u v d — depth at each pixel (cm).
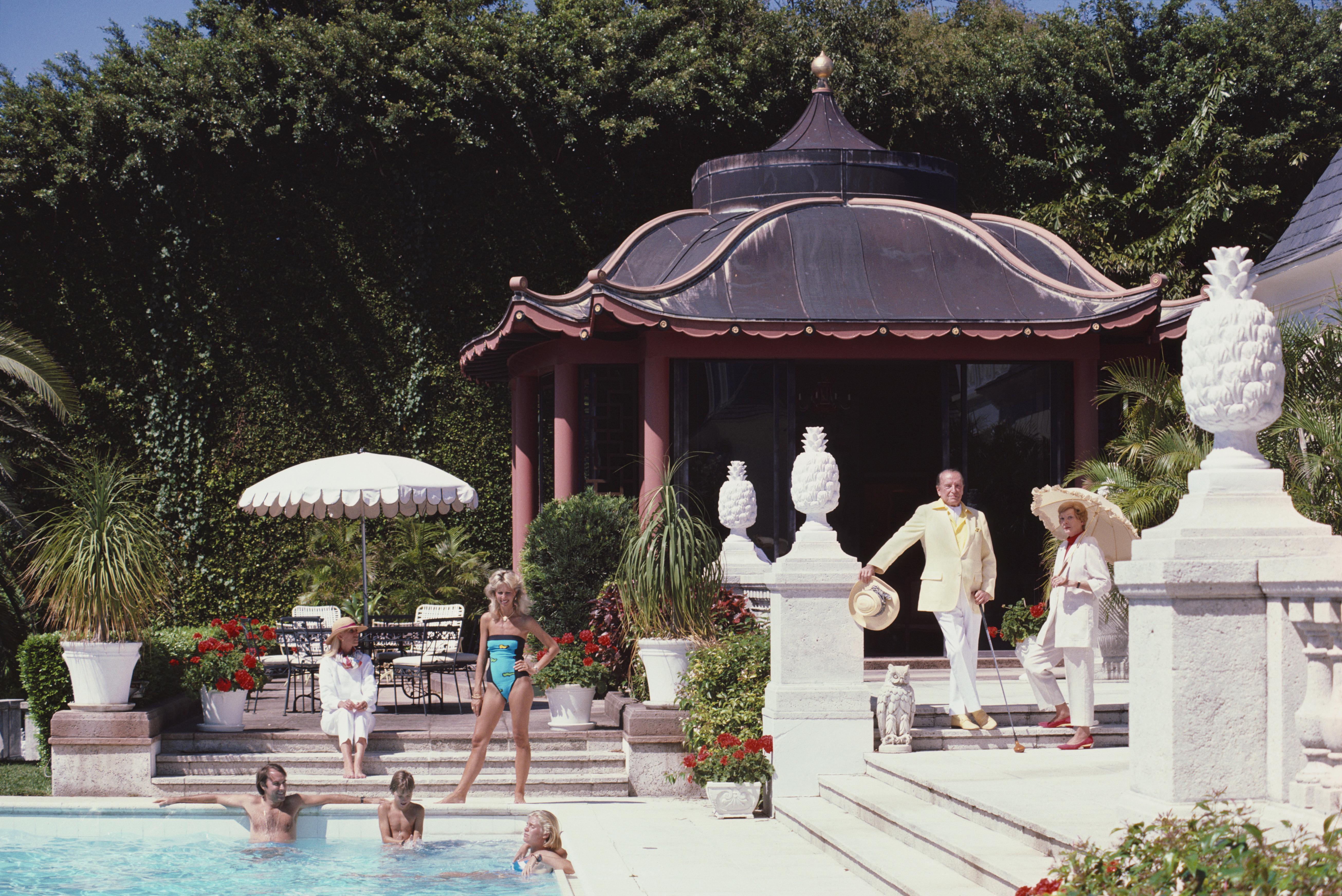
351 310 2192
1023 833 672
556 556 1378
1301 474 1070
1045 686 970
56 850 885
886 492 1534
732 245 1534
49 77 2178
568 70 2291
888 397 1539
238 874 812
